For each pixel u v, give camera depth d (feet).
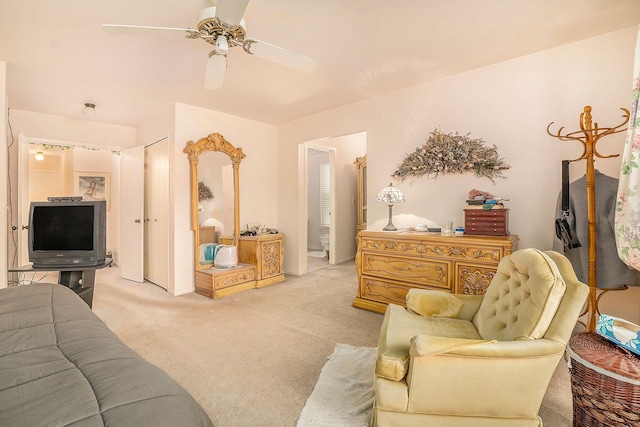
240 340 8.51
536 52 8.98
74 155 19.76
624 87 7.83
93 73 9.82
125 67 9.42
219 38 6.29
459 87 10.39
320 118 14.53
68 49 8.30
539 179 9.05
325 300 12.03
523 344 4.45
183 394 3.02
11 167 13.16
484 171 9.95
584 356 4.40
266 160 16.33
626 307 7.98
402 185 11.84
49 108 13.20
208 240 13.82
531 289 5.08
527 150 9.23
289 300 12.05
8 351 3.53
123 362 3.35
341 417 5.39
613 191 7.22
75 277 10.23
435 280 9.36
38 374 3.03
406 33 7.81
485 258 8.50
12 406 2.52
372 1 6.49
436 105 10.89
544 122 8.94
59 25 7.21
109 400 2.65
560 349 4.42
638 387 3.89
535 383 4.45
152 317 10.28
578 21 7.41
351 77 10.53
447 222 10.69
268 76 10.32
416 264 9.73
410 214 11.65
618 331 4.68
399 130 11.81
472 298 6.96
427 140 11.14
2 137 8.90
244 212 15.31
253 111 14.23
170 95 11.96
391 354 4.92
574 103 8.48
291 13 6.88
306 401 5.88
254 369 7.03
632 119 5.53
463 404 4.55
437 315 6.82
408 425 4.69
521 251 5.98
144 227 15.55
